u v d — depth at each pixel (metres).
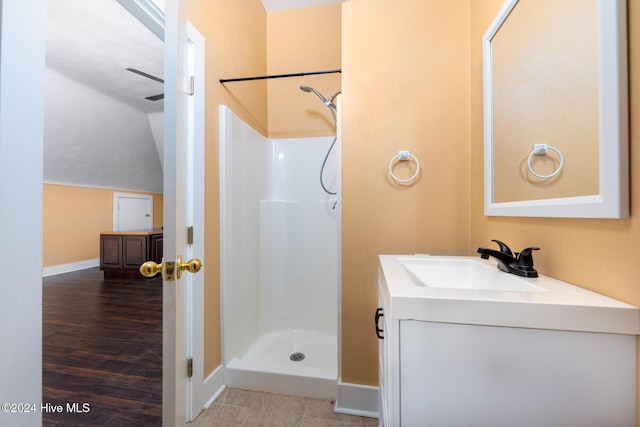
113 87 3.31
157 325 2.39
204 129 1.41
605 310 0.52
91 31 2.20
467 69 1.37
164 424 0.78
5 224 0.52
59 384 1.61
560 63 0.74
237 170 1.76
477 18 1.29
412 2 1.42
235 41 1.79
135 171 5.15
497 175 1.11
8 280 0.53
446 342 0.58
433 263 1.14
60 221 4.25
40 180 0.58
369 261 1.44
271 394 1.53
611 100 0.56
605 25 0.57
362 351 1.42
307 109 2.36
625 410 0.52
